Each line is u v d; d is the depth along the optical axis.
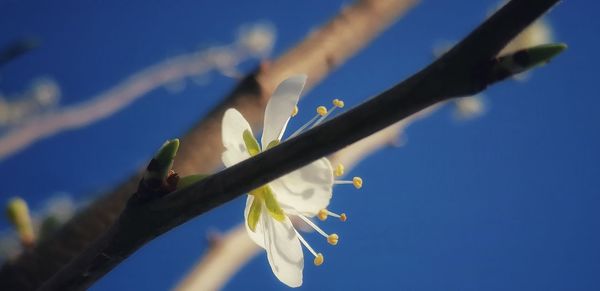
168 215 0.10
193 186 0.10
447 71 0.10
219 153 0.15
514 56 0.10
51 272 0.14
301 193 0.13
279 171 0.10
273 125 0.13
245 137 0.13
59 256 0.14
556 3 0.10
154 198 0.11
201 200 0.10
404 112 0.10
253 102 0.15
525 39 0.12
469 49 0.10
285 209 0.13
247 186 0.10
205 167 0.15
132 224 0.11
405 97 0.10
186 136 0.15
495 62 0.10
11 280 0.14
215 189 0.10
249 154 0.13
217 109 0.15
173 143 0.11
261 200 0.13
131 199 0.11
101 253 0.11
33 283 0.14
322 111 0.14
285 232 0.13
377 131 0.10
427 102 0.10
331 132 0.10
